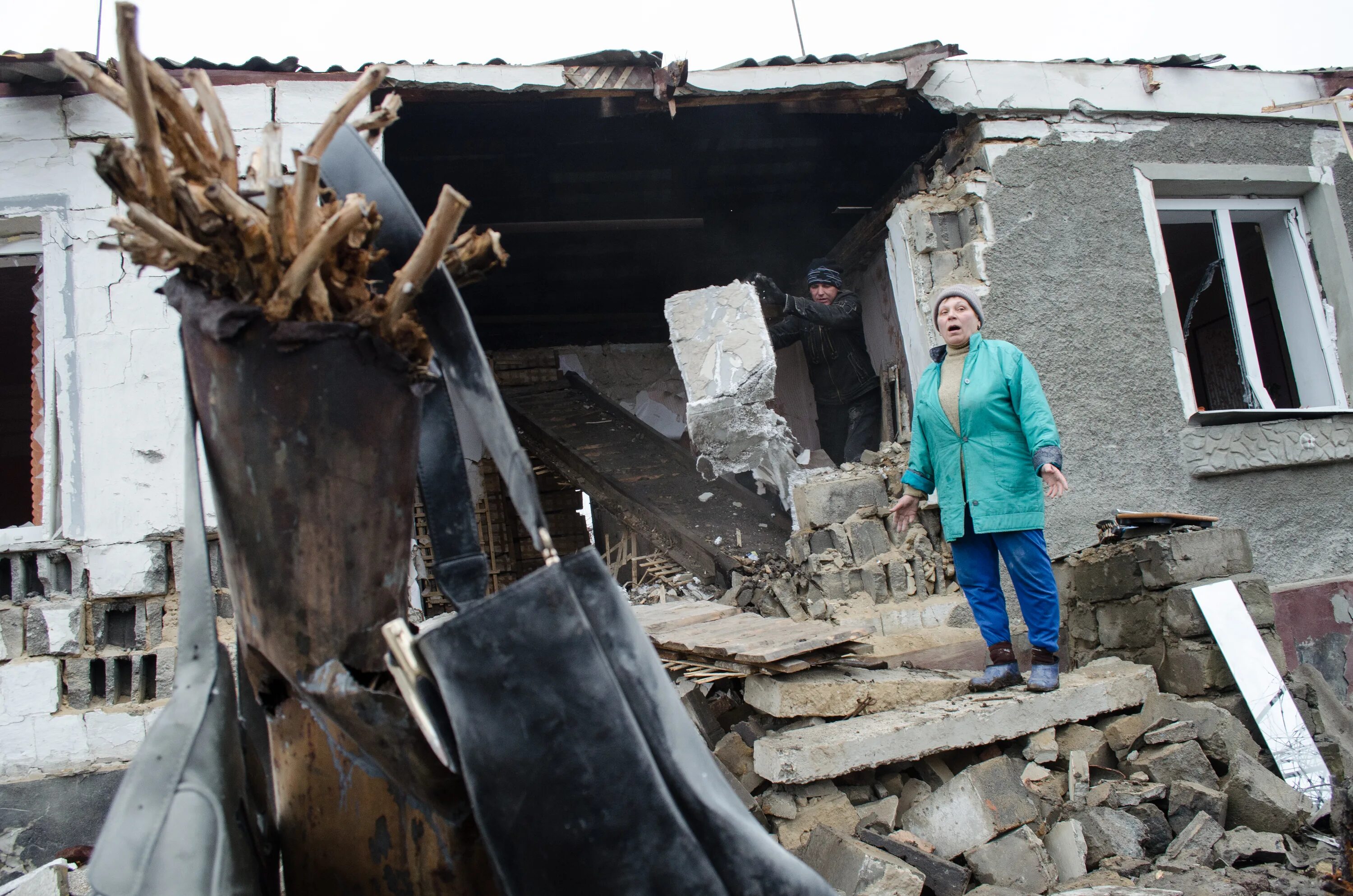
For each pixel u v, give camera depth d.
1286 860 3.42
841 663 4.02
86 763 3.99
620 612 1.24
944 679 3.95
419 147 5.80
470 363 1.35
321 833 1.36
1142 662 4.32
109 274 4.37
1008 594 4.92
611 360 8.54
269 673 1.34
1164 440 5.36
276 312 1.20
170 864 1.10
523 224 6.93
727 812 1.21
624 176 6.39
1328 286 6.11
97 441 4.24
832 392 6.25
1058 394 5.23
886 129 6.04
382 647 1.27
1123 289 5.46
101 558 4.15
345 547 1.25
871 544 4.91
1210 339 8.57
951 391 3.93
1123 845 3.38
